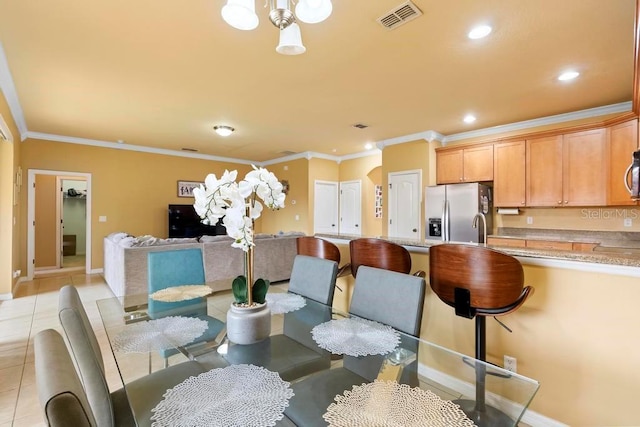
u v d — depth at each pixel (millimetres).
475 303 1619
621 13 2082
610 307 1515
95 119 4508
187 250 2645
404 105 3898
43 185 6352
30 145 5297
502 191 4496
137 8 2049
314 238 2713
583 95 3525
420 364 1310
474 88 3342
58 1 1974
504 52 2613
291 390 1060
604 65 2828
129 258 3777
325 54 2646
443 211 4816
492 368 1290
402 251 2129
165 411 934
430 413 946
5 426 1775
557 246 3879
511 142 4418
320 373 1212
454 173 5000
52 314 3600
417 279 1623
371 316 1766
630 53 2613
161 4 2012
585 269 1582
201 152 7105
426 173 5223
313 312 1898
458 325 2096
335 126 4836
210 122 4664
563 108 3953
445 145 5395
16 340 2914
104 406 1078
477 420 959
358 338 1495
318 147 6504
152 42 2459
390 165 5754
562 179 3979
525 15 2121
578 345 1610
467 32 2322
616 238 3828
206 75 3045
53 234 6445
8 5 2002
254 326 1458
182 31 2312
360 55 2660
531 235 4496
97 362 1104
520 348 1813
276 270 4996
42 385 637
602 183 3660
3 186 4199
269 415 908
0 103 3250
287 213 7621
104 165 6051
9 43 2459
